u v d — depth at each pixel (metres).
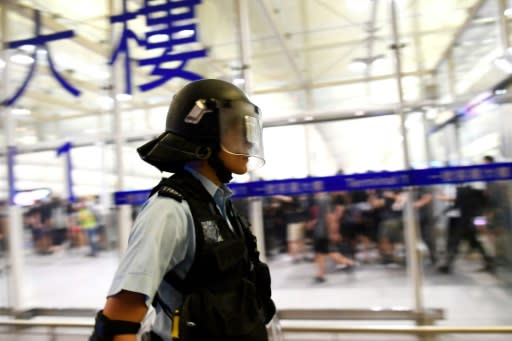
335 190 3.16
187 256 0.75
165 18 3.55
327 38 4.10
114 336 0.65
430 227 3.71
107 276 4.55
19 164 4.04
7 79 3.99
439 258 3.73
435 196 3.67
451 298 3.38
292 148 3.44
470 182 2.88
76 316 3.78
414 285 3.12
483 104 3.34
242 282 0.79
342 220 3.93
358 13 3.80
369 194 3.86
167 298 0.76
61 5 3.94
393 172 3.05
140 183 3.77
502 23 3.22
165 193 0.76
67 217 4.57
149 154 0.82
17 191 4.00
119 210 3.66
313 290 3.71
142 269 0.66
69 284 4.37
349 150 3.34
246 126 0.90
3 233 4.12
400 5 3.60
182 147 0.82
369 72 3.91
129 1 3.66
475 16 3.58
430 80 3.52
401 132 3.23
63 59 4.26
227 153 0.86
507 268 3.47
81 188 4.28
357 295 3.54
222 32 3.64
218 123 0.84
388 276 3.88
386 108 3.33
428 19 3.67
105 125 4.46
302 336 2.89
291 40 4.14
